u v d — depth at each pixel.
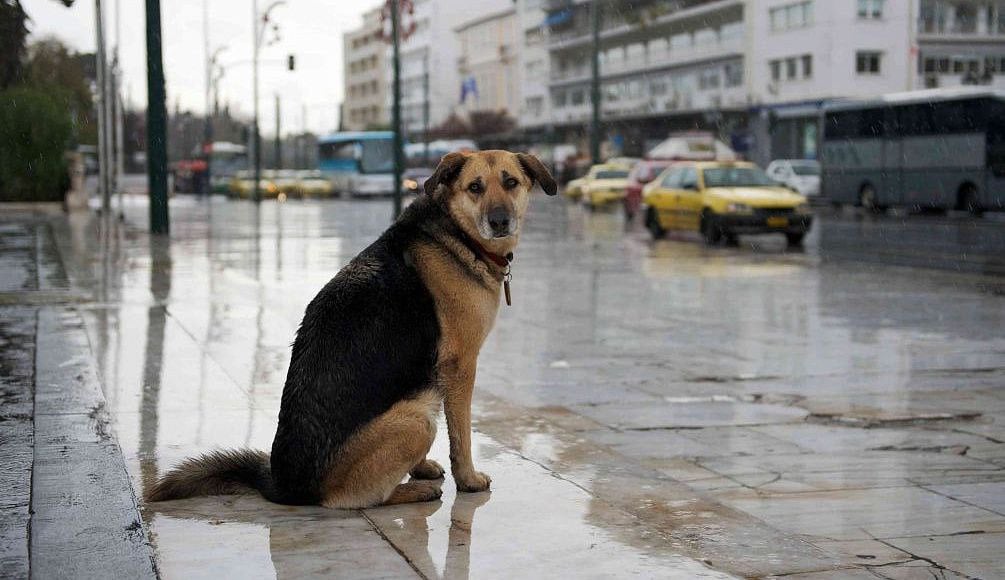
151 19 22.55
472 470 4.81
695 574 3.77
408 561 3.86
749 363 9.66
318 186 65.75
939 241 24.11
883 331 11.50
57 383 7.11
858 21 56.66
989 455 6.54
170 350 8.53
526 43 93.56
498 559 3.90
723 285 16.06
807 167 46.97
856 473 6.13
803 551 4.18
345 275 4.57
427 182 4.66
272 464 4.55
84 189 36.25
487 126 93.25
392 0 29.11
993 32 58.50
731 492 5.74
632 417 7.58
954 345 10.56
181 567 3.77
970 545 4.82
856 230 28.11
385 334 4.43
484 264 4.61
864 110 36.28
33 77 37.72
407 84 120.31
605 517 4.45
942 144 32.47
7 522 4.20
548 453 5.84
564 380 8.91
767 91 62.44
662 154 47.16
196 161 76.94
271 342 9.02
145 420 6.14
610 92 81.00
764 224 22.94
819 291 15.25
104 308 11.09
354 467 4.41
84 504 4.45
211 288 13.27
